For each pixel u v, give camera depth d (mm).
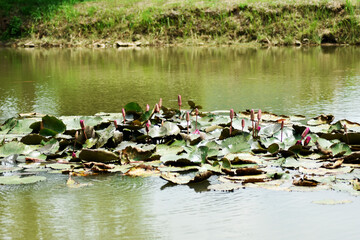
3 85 10273
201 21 19234
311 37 18094
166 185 4297
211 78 10766
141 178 4488
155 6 20156
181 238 3252
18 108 7816
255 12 18859
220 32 18953
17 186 4324
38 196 4070
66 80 10875
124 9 20344
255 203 3838
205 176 4344
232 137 5082
